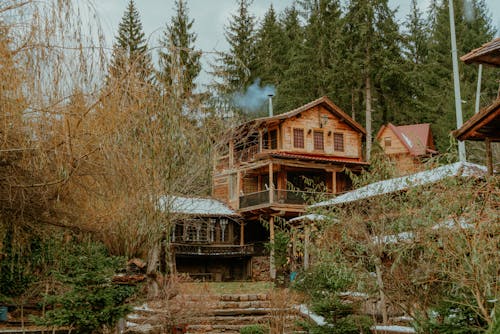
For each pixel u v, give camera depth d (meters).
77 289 9.31
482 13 45.19
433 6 48.28
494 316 4.77
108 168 7.42
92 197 8.04
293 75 40.91
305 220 11.78
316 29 41.53
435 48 42.62
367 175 10.68
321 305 10.18
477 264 6.57
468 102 34.41
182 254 29.92
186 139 7.76
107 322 9.48
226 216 31.47
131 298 11.03
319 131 34.19
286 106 41.56
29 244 9.84
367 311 12.00
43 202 7.77
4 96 6.51
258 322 16.55
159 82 7.67
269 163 30.86
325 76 38.31
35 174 7.11
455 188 8.09
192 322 14.36
